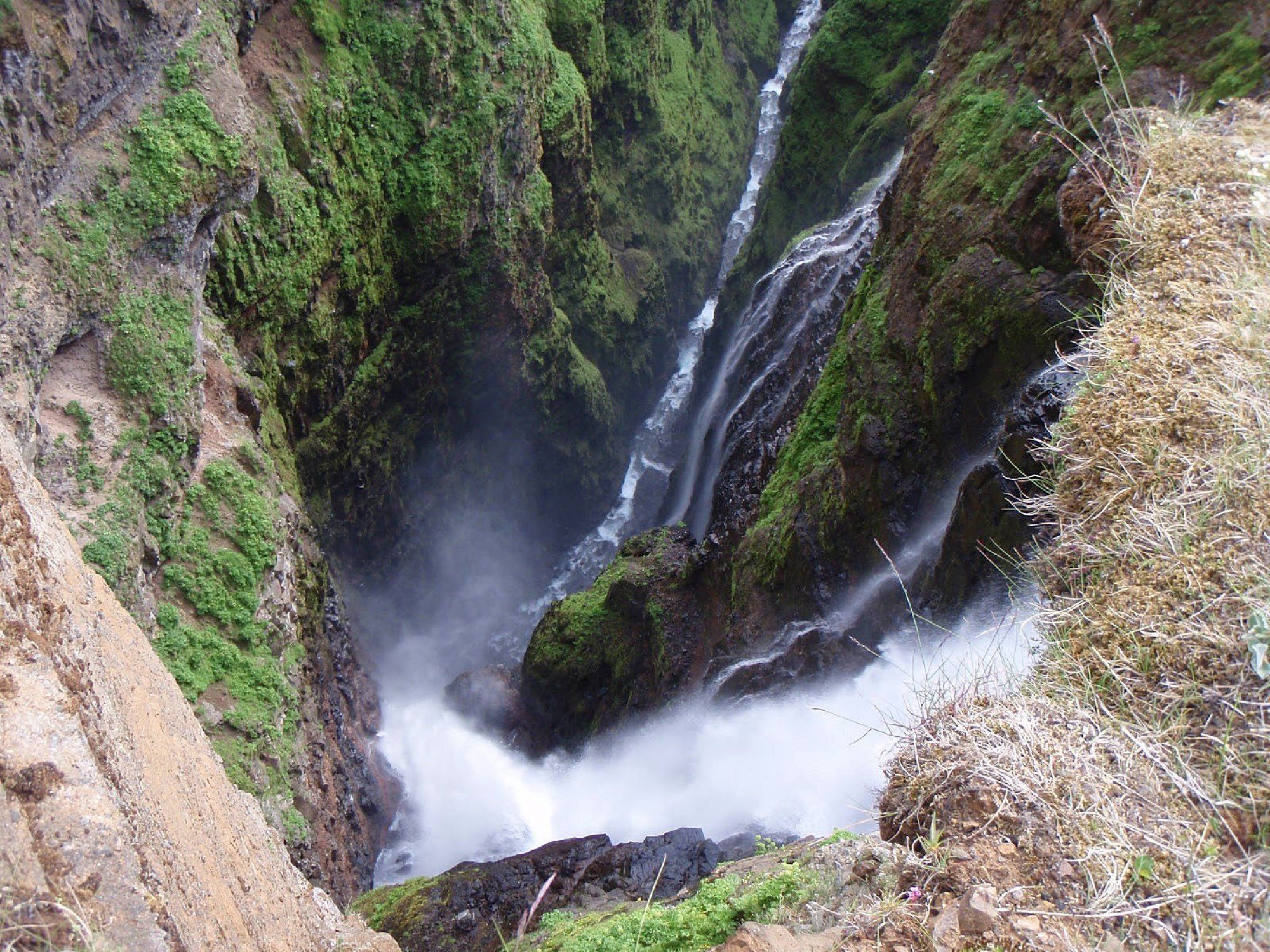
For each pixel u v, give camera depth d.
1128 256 5.18
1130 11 7.40
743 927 3.07
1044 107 8.14
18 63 6.79
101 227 7.77
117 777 2.67
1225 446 3.74
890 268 10.44
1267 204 4.86
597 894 8.27
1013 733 3.28
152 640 7.98
